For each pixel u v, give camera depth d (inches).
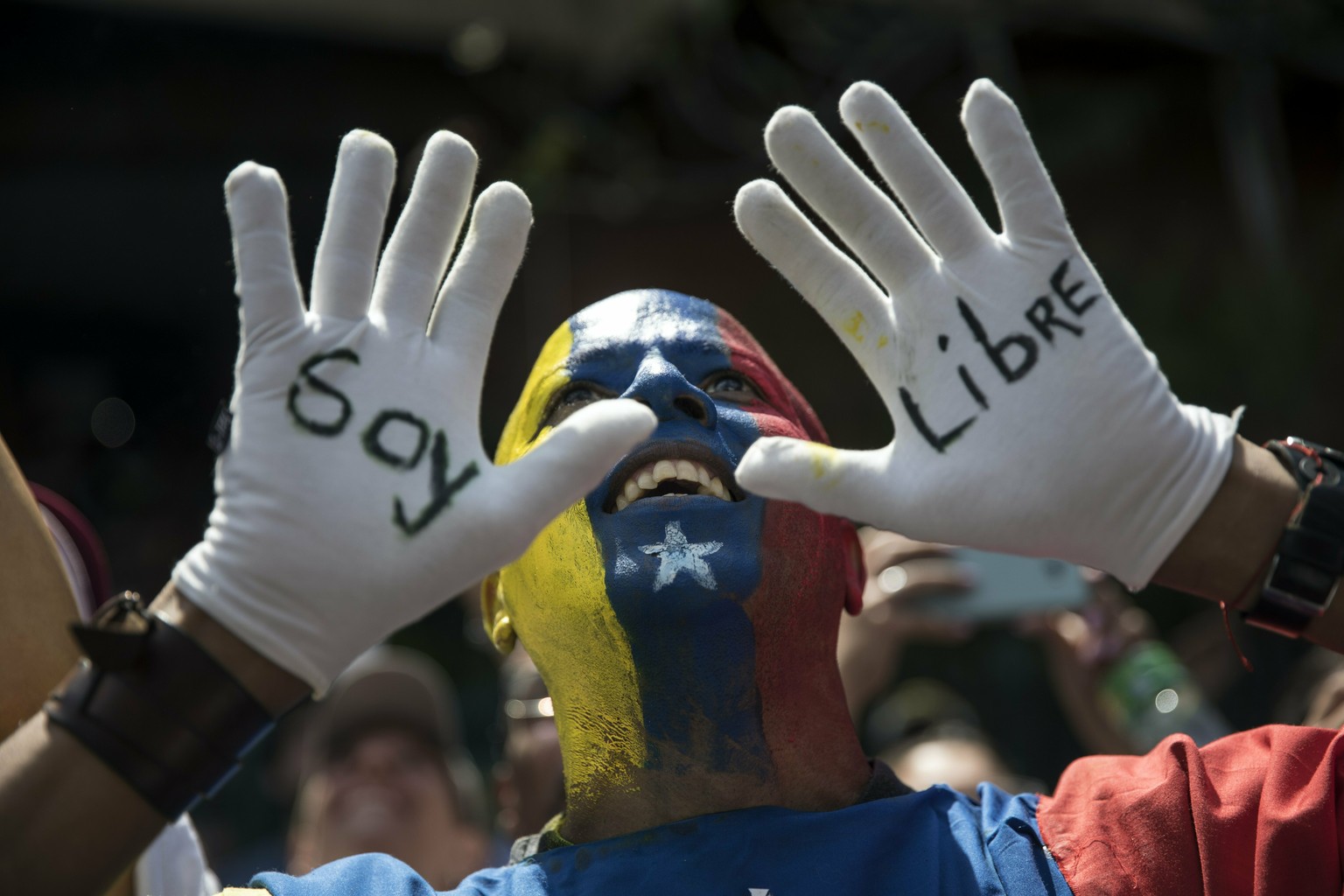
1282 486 47.9
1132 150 190.1
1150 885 50.9
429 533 45.4
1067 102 185.9
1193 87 178.2
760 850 51.7
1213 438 48.3
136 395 254.4
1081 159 191.5
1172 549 47.3
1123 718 95.5
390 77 171.8
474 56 162.7
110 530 240.1
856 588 63.2
